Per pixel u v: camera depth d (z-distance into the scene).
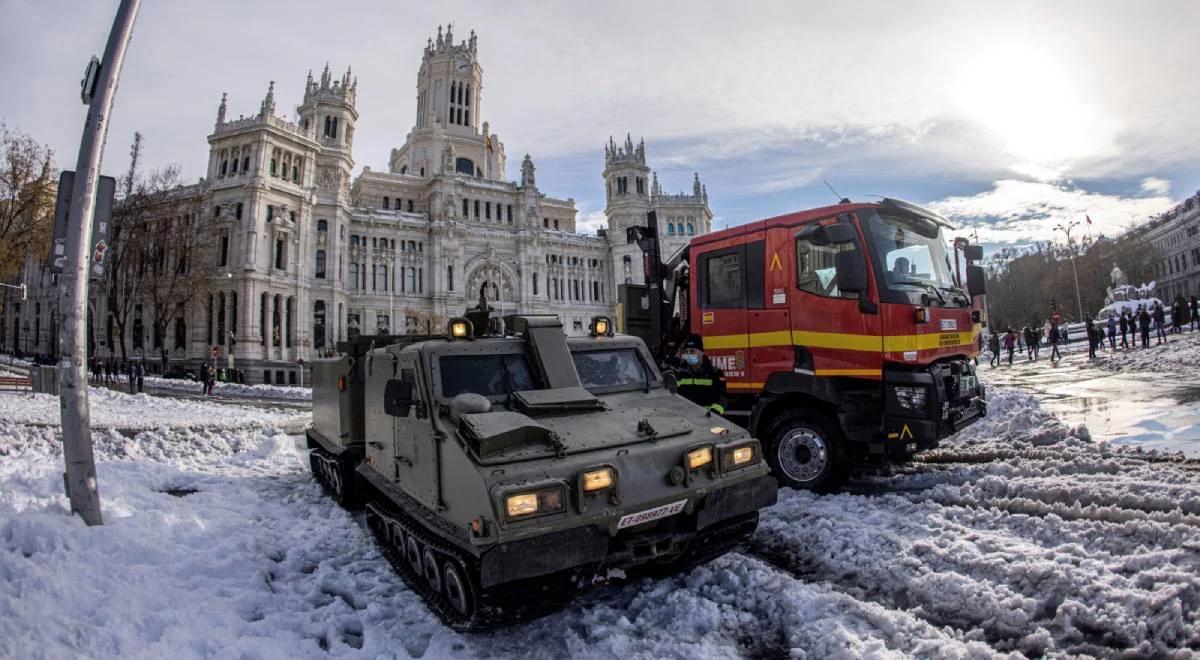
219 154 61.78
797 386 8.29
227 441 14.09
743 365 8.95
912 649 4.20
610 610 5.02
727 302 9.29
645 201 93.62
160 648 4.27
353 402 8.53
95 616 4.54
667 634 4.61
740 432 5.51
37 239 35.56
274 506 8.94
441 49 95.38
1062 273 85.50
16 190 35.22
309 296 64.12
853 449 8.12
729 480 5.06
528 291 83.00
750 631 4.69
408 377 5.74
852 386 8.01
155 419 19.81
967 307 8.70
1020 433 10.55
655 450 4.88
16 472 8.38
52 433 13.73
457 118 95.12
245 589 5.62
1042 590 4.82
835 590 5.31
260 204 59.31
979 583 4.96
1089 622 4.32
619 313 11.20
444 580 4.84
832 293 8.14
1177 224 93.31
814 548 6.23
